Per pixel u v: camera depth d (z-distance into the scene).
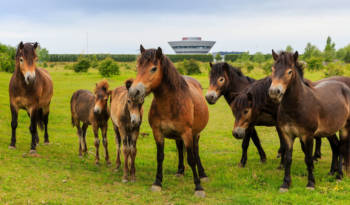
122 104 6.14
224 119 15.63
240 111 6.29
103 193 5.46
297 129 5.72
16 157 7.00
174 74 5.32
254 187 6.02
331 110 6.03
